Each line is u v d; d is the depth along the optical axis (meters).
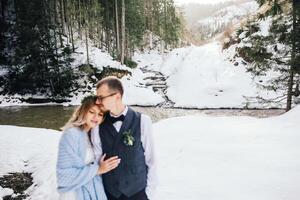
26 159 10.52
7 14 43.78
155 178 3.05
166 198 5.72
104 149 2.81
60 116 26.81
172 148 9.29
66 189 2.59
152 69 49.62
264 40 19.48
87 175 2.62
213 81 37.41
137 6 54.03
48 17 37.38
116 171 2.81
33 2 35.81
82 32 47.66
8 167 9.77
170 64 48.06
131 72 41.44
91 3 45.41
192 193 5.86
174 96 36.41
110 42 49.81
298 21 18.27
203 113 29.53
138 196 2.95
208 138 10.04
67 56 36.44
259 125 11.44
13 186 8.38
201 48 48.94
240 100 32.78
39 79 34.56
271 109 29.38
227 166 7.23
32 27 35.56
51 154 10.59
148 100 34.94
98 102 2.71
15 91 34.91
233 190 5.86
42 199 7.33
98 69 37.47
